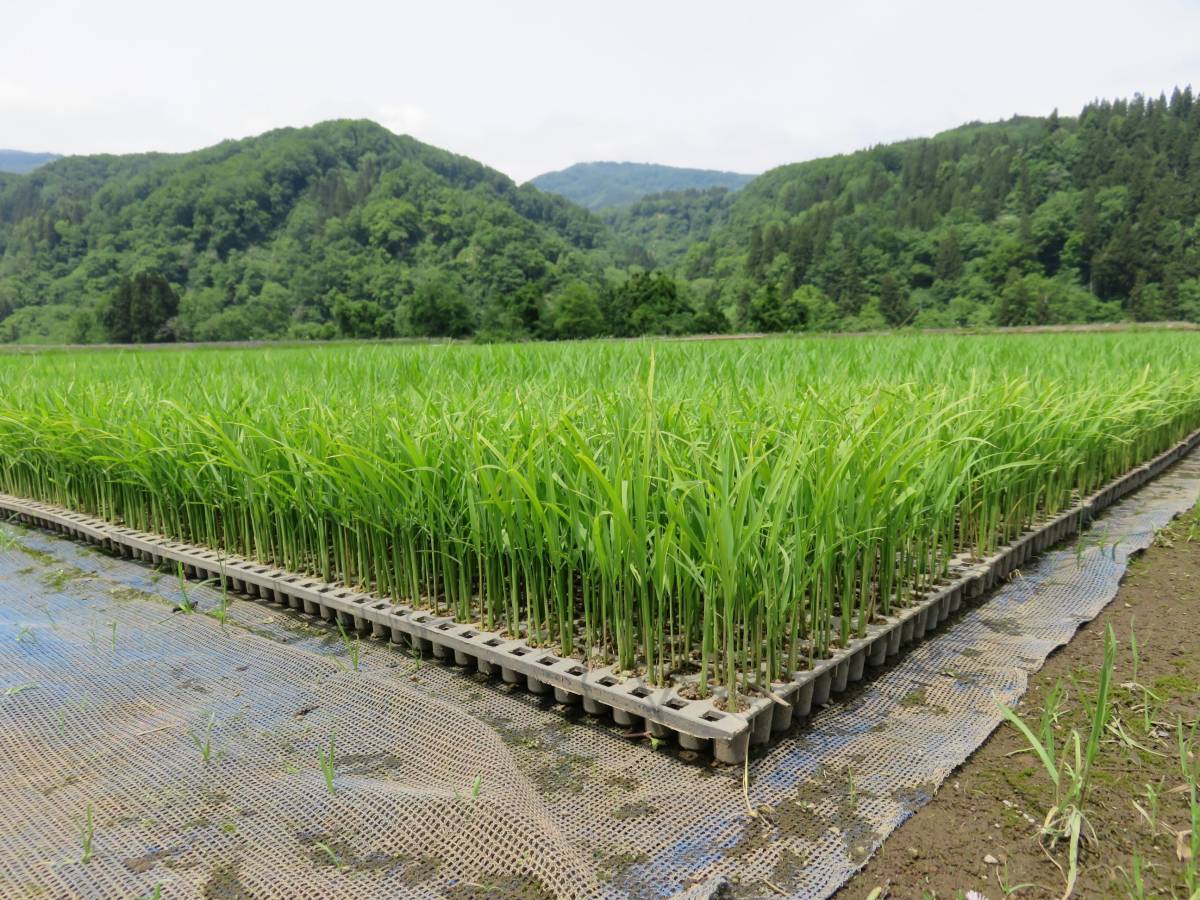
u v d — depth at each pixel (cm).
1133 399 609
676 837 223
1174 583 441
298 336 7962
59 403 565
